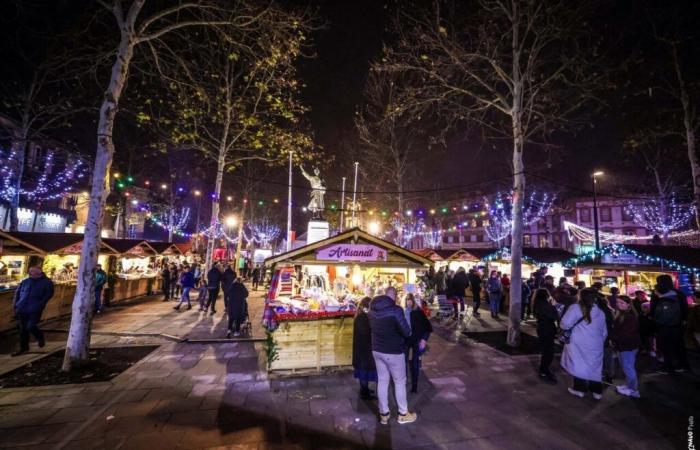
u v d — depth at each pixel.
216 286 12.52
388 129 24.72
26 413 4.75
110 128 7.21
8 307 9.30
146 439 4.14
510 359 7.61
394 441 4.19
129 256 16.75
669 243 28.34
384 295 4.89
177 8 8.12
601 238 27.95
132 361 7.07
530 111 9.90
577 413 5.03
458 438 4.28
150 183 30.28
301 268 9.13
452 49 9.77
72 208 25.73
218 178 17.41
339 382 6.10
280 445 4.06
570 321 5.58
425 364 7.23
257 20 8.95
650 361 7.75
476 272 14.16
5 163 19.47
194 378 6.16
